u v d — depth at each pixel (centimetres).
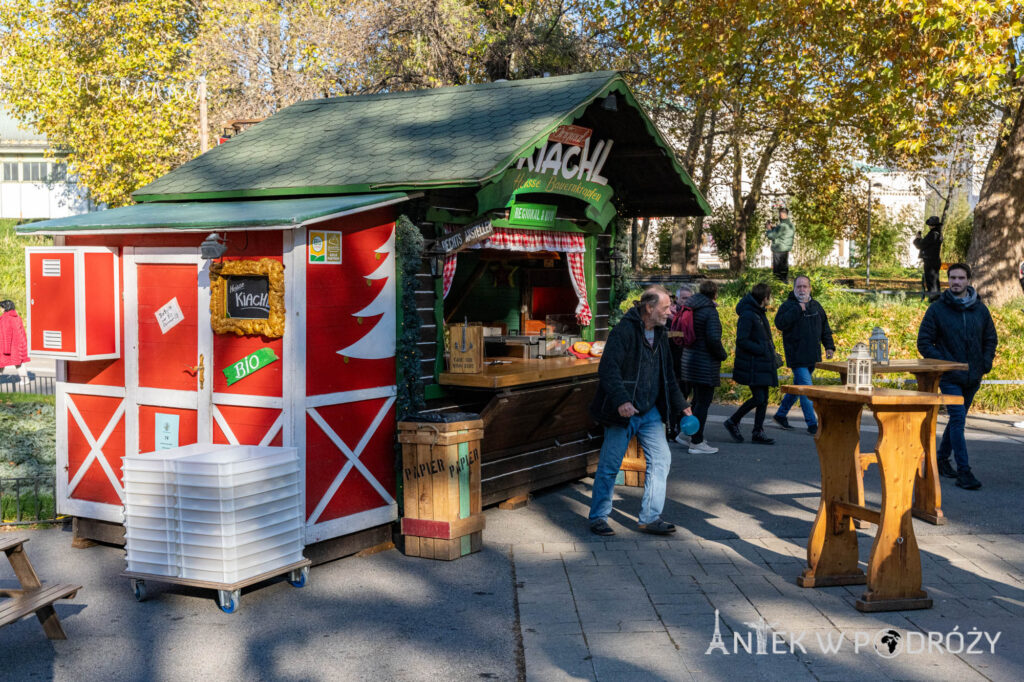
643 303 720
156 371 696
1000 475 922
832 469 604
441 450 663
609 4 2377
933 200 3844
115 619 563
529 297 1030
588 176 873
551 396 811
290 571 612
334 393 658
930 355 863
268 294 641
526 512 810
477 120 789
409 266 697
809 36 2000
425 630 538
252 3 2541
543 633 528
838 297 1670
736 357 1107
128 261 704
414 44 2409
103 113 2655
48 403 1309
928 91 1781
